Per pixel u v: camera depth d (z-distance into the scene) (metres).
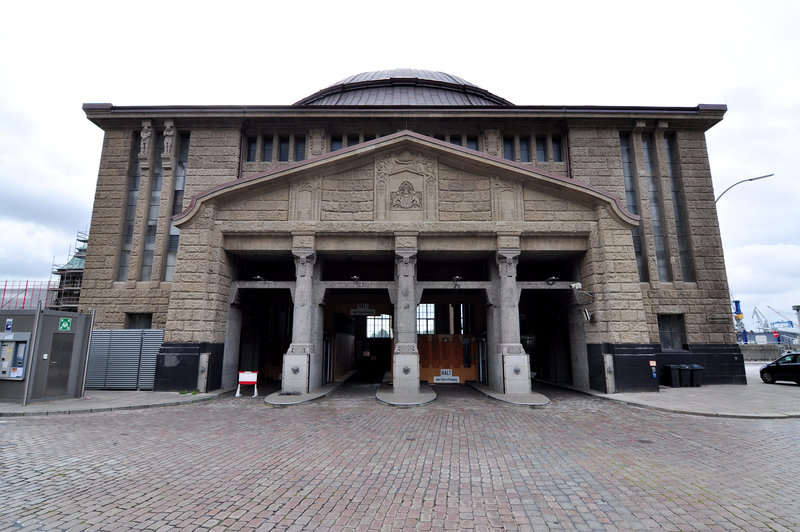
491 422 12.19
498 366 18.70
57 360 15.01
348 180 19.56
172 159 23.02
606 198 18.81
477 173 19.56
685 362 21.48
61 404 14.17
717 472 7.44
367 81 31.03
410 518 5.48
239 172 23.14
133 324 22.00
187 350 17.94
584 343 19.75
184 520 5.35
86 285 22.02
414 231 18.86
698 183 23.45
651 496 6.29
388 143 19.25
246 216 19.22
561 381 23.45
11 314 14.49
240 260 21.22
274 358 25.59
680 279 22.48
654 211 23.44
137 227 22.52
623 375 17.77
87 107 22.98
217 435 10.35
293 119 23.47
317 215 19.11
